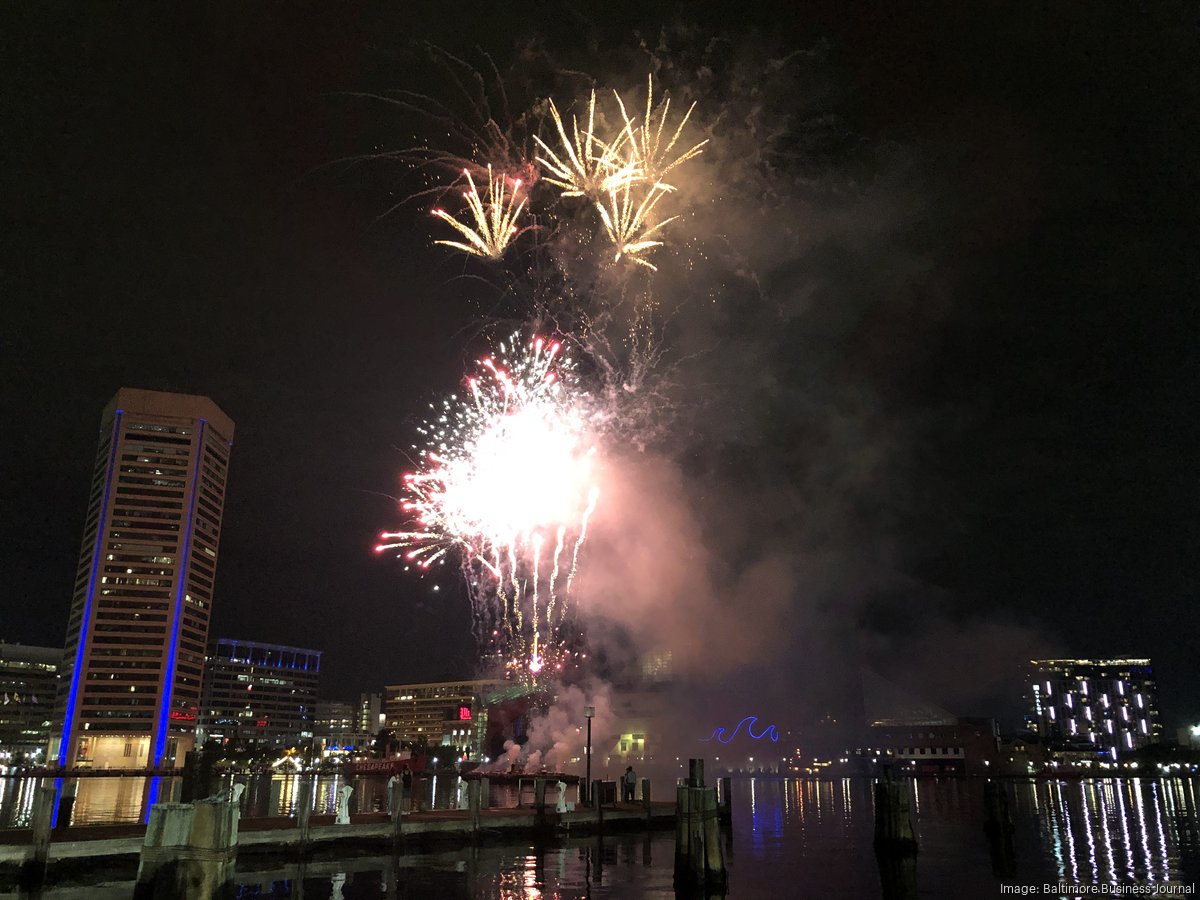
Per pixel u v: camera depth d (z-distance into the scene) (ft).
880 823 96.58
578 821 122.52
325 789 258.98
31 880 76.23
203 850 45.32
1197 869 91.50
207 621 647.97
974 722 447.01
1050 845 115.85
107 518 611.47
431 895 73.15
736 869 91.76
